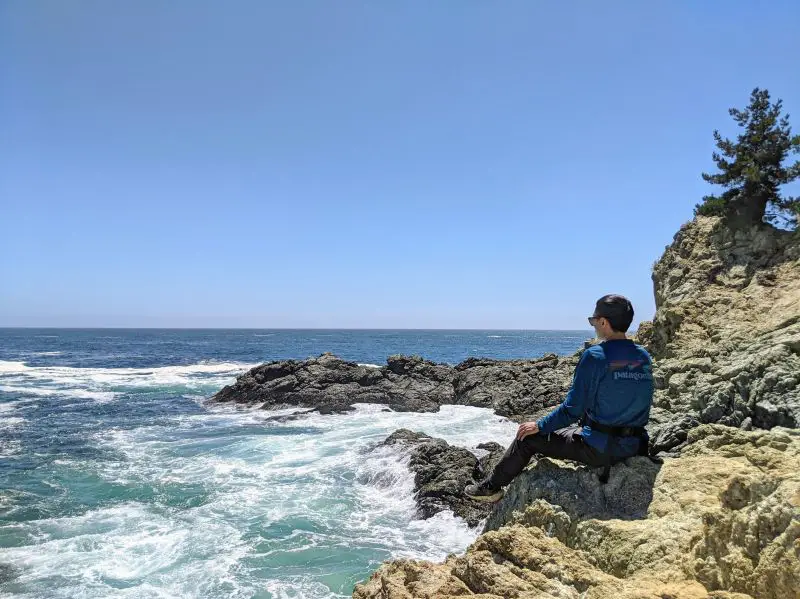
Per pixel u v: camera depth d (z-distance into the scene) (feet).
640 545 12.38
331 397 83.66
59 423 71.77
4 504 38.58
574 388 15.06
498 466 16.49
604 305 15.40
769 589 9.31
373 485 42.91
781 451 15.83
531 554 12.46
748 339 31.94
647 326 47.98
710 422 26.63
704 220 52.16
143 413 80.48
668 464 15.42
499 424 66.44
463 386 88.74
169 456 52.65
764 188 48.06
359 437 60.03
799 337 27.09
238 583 26.94
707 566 10.77
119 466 48.88
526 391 74.69
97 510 37.40
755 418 25.48
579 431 15.37
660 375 32.65
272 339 430.61
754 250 45.27
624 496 14.70
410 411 78.07
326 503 38.73
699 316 39.29
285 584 26.84
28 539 32.40
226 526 34.32
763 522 10.06
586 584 11.35
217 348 275.18
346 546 31.45
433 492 37.58
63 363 173.68
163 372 142.92
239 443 58.18
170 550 30.78
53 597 25.72
